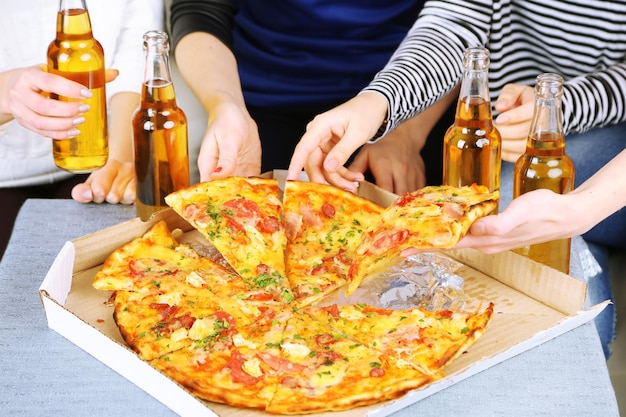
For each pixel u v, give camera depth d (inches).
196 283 57.3
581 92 69.0
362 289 57.4
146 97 61.4
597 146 72.7
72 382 51.3
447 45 69.8
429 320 53.9
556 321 54.6
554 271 55.1
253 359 51.6
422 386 49.7
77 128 61.1
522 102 66.6
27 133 76.6
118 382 51.3
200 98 71.8
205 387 49.4
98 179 66.5
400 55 69.2
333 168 62.4
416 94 66.9
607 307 71.0
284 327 54.6
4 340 53.9
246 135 66.7
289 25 77.7
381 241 55.1
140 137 61.7
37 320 55.4
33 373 51.8
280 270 59.1
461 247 55.9
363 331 53.9
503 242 55.3
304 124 78.6
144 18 78.7
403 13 77.2
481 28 71.7
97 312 55.9
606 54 72.4
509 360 52.6
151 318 54.6
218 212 61.0
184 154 62.6
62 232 63.1
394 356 51.8
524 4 72.3
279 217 61.9
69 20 59.5
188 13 78.0
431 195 57.3
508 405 50.0
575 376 51.7
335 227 62.1
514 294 56.7
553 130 56.9
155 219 60.7
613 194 56.0
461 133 59.7
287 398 49.1
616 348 75.9
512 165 75.2
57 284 55.4
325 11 76.0
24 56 76.9
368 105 64.4
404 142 74.5
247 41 79.6
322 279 58.5
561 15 71.4
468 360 52.2
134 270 57.8
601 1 70.1
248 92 79.0
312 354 52.2
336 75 77.7
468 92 59.1
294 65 77.7
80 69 59.9
